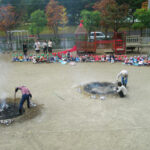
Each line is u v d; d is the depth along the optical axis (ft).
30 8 97.66
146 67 45.11
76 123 21.27
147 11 65.36
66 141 18.21
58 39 73.61
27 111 24.14
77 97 28.19
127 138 18.52
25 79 37.40
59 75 39.68
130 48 61.57
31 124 21.21
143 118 22.15
